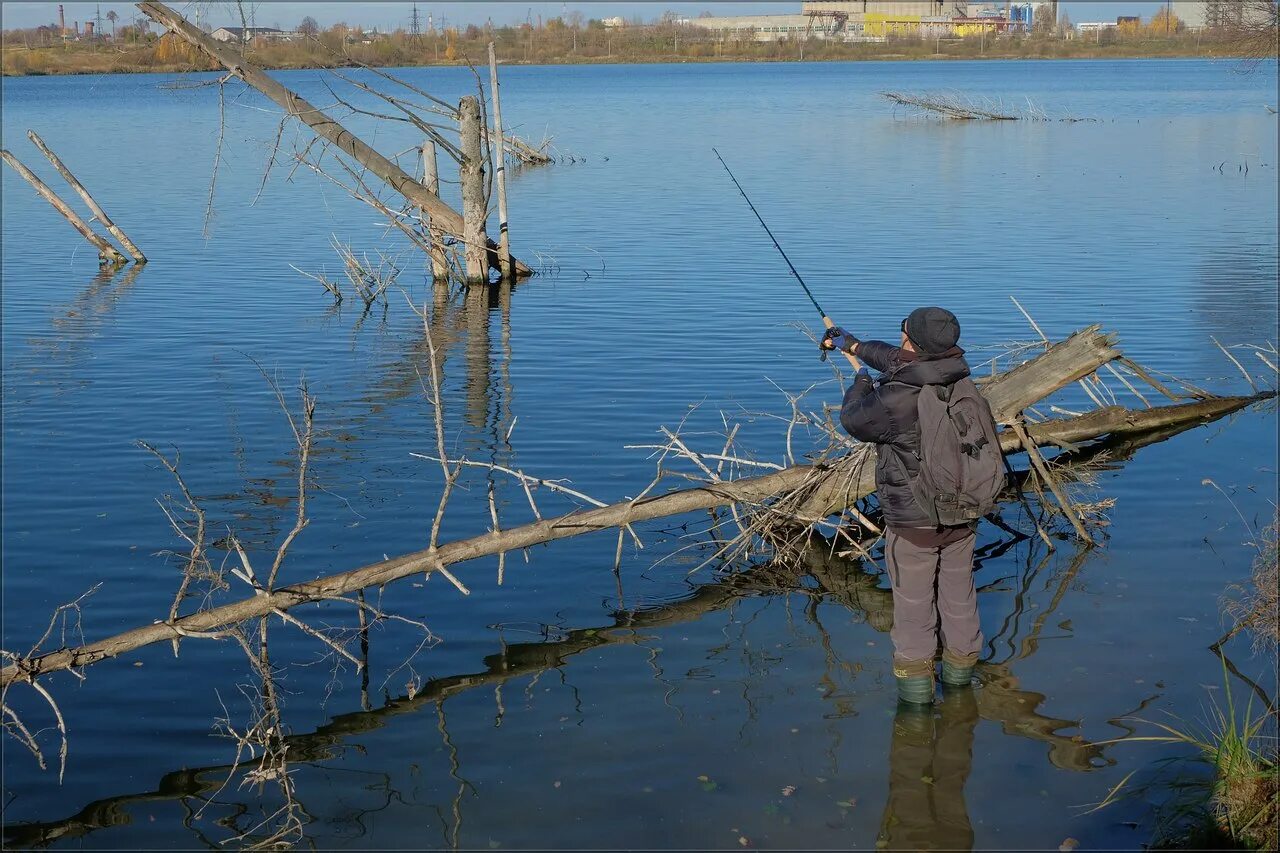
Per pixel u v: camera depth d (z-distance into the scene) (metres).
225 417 9.64
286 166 29.56
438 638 5.81
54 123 44.59
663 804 4.39
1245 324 12.36
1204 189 24.23
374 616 6.02
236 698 5.25
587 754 4.73
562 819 4.31
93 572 6.49
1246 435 9.04
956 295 14.00
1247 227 19.05
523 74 99.50
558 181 27.56
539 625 5.96
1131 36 137.38
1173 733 4.77
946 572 5.13
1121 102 54.41
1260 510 7.34
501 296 15.28
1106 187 24.67
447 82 76.56
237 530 7.11
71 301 14.83
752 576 6.62
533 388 10.46
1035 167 28.72
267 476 8.13
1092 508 7.22
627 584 6.47
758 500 7.01
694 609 6.16
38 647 5.36
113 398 10.23
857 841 4.15
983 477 4.84
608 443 8.79
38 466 8.34
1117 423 8.95
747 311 13.50
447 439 8.98
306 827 4.30
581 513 6.58
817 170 28.56
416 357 11.87
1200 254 16.61
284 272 16.95
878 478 5.04
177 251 18.59
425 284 16.48
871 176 27.12
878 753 4.70
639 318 13.38
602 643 5.75
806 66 119.19
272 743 4.88
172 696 5.27
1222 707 4.97
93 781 4.63
